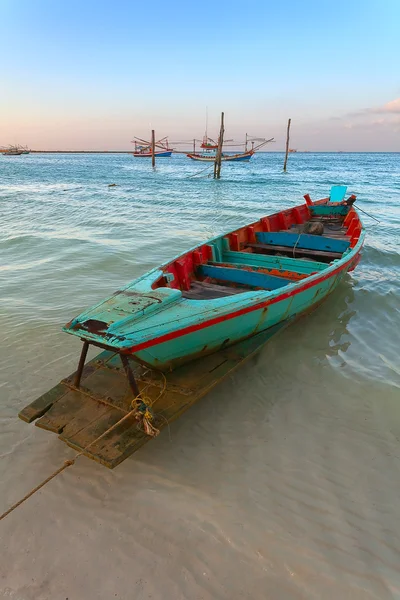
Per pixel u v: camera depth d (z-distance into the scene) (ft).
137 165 239.09
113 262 30.71
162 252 34.12
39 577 8.65
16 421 13.19
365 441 12.46
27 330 19.15
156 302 12.95
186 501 10.36
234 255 22.98
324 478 11.11
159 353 12.05
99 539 9.44
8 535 9.54
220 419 13.47
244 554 9.02
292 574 8.61
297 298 17.10
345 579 8.50
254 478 11.10
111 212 56.85
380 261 31.76
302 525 9.71
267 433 12.84
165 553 9.08
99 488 10.80
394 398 14.35
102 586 8.46
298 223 32.42
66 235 40.37
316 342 18.54
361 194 81.56
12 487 10.77
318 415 13.66
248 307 13.96
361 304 23.04
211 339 13.56
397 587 8.34
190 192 85.05
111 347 11.14
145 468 11.45
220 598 8.17
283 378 15.71
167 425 12.50
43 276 27.27
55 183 110.83
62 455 11.88
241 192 84.74
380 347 18.07
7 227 44.68
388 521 9.82
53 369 15.99
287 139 149.59
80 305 22.17
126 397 12.32
